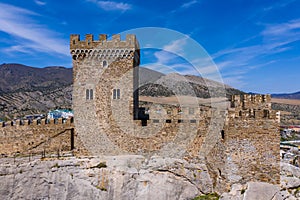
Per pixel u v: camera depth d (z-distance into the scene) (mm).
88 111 48500
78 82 48375
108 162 47438
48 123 51156
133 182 46688
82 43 47812
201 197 42906
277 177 38906
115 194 46656
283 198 38125
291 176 40281
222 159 41219
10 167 47375
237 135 39688
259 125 39312
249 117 39500
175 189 46125
